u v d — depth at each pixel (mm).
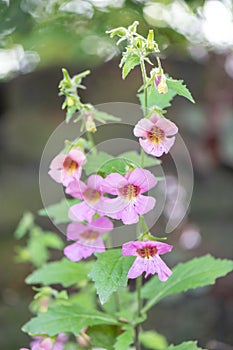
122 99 2580
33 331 885
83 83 2646
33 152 2863
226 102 2623
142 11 1587
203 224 2309
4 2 1624
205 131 2613
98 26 1640
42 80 2936
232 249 2078
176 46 2014
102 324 916
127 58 771
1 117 3086
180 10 1672
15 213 2430
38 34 1709
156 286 953
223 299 1750
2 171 2803
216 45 1991
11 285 1933
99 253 828
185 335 1546
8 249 2201
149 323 1609
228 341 1525
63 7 1608
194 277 914
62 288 1686
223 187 2543
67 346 1149
